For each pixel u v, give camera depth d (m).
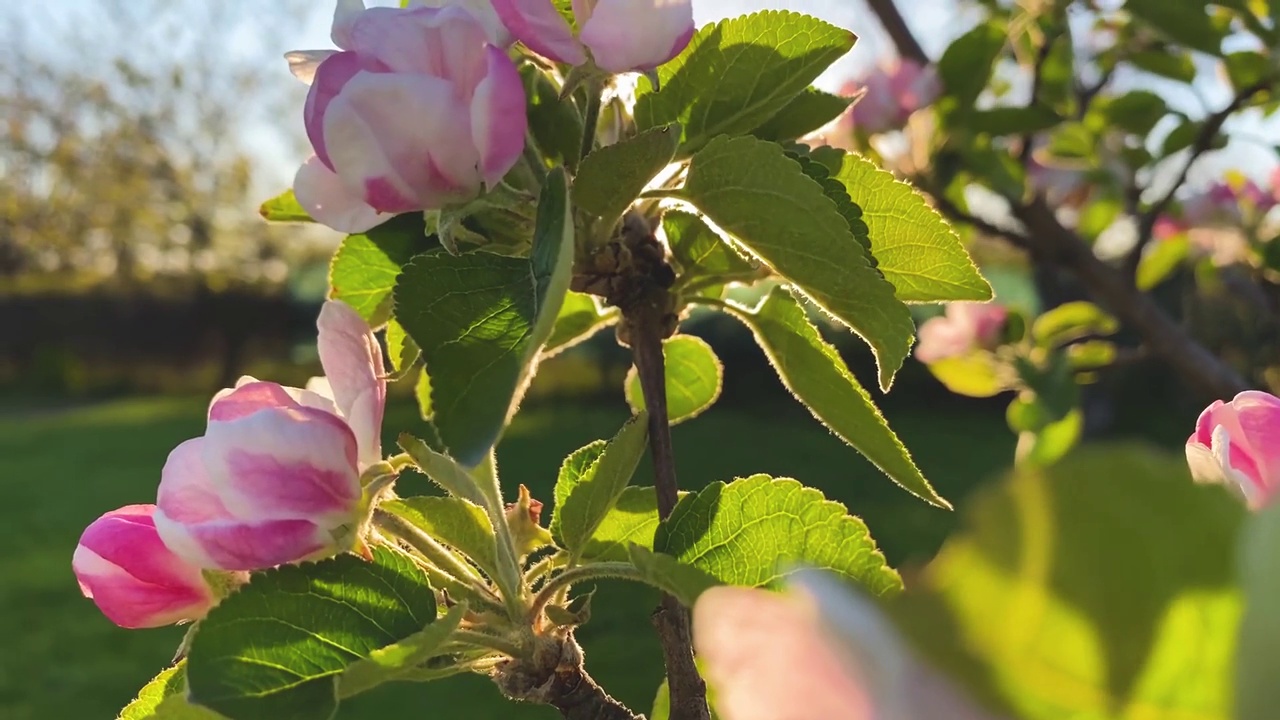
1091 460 0.15
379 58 0.24
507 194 0.24
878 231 0.27
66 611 1.31
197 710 0.24
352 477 0.24
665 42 0.24
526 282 0.23
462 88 0.24
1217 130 0.51
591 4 0.25
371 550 0.24
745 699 0.15
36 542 1.63
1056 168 0.65
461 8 0.24
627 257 0.26
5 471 2.25
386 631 0.24
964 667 0.14
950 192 0.55
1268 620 0.13
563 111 0.26
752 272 0.27
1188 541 0.14
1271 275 0.58
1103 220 0.66
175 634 1.23
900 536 1.40
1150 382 2.12
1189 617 0.14
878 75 0.53
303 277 4.32
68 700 1.05
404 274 0.23
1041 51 0.54
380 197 0.24
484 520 0.25
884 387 0.25
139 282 4.11
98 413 3.37
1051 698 0.14
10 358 4.04
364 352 0.25
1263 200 0.58
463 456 0.22
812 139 0.30
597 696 0.25
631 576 0.25
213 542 0.23
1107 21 0.61
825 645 0.15
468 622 0.25
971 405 2.72
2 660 1.15
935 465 1.95
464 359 0.22
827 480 1.79
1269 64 0.49
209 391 4.10
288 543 0.24
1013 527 0.14
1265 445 0.21
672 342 0.33
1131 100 0.57
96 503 1.90
